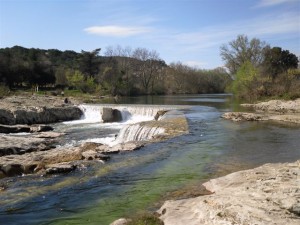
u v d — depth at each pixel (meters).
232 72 74.81
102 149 17.94
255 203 8.16
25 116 36.38
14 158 16.22
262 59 71.19
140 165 14.97
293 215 7.53
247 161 15.48
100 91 76.56
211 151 17.61
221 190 10.00
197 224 7.88
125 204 10.46
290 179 9.88
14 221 9.46
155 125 24.72
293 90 48.97
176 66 107.81
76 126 33.84
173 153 17.16
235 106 46.94
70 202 10.82
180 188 11.68
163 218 8.74
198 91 103.12
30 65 75.75
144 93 94.88
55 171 14.09
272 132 23.59
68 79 77.44
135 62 97.38
